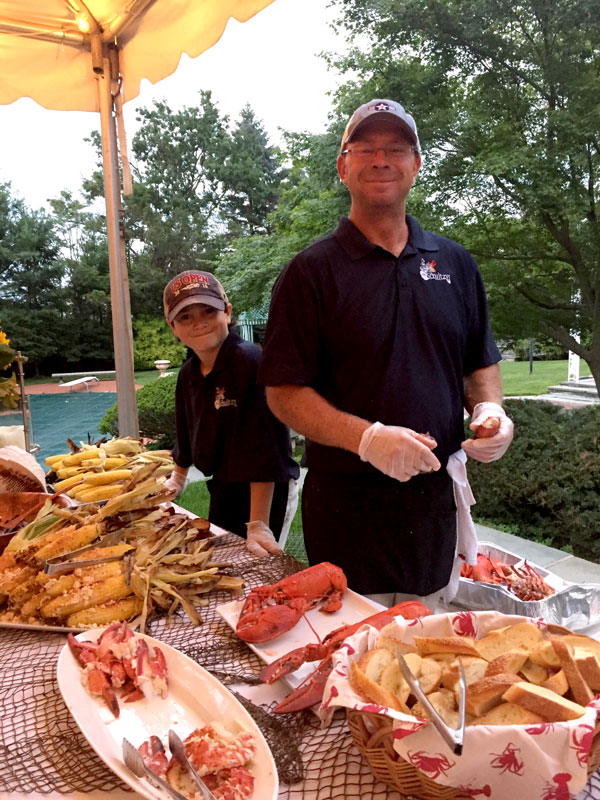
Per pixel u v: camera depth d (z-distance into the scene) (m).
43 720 1.20
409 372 1.96
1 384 3.29
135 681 1.23
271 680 1.27
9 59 3.72
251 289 7.92
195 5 3.12
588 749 0.79
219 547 2.10
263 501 2.49
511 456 5.11
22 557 1.72
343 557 2.05
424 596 2.11
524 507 5.02
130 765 0.97
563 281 6.11
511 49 5.40
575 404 8.52
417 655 1.01
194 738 1.07
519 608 2.61
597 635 2.57
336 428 1.81
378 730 0.93
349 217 2.07
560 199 5.23
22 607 1.63
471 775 0.83
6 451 2.49
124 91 3.84
